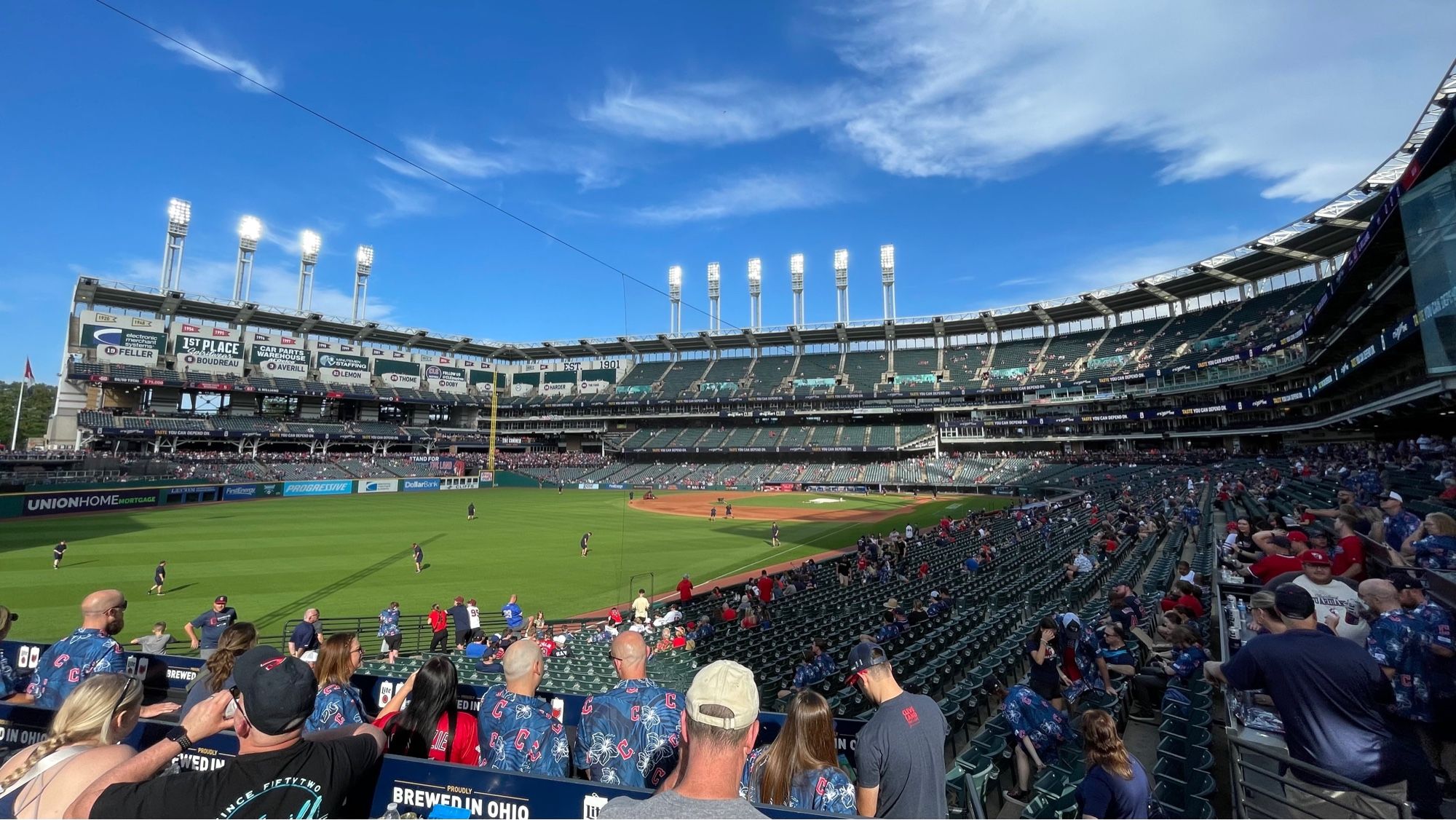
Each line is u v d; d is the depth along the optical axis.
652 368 103.56
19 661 8.08
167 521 40.38
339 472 70.88
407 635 18.75
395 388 90.25
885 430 83.62
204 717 3.07
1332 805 4.09
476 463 88.75
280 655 2.99
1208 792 5.21
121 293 68.31
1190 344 60.12
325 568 26.86
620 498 66.12
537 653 4.02
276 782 2.69
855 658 3.89
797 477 80.69
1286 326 41.97
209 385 72.00
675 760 3.64
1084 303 70.06
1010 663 10.59
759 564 30.23
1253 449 55.38
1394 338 21.27
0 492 41.22
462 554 31.28
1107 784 3.65
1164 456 56.22
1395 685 4.65
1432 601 4.85
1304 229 46.28
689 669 12.40
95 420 63.50
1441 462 17.75
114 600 5.47
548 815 3.15
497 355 105.81
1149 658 9.95
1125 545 21.27
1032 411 73.62
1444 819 3.80
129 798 2.55
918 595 18.28
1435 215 12.10
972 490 67.12
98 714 2.84
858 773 3.49
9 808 2.66
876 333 87.00
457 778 3.25
